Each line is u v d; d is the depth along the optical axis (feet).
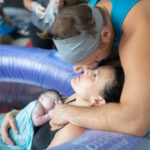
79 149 2.45
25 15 10.12
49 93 4.33
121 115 2.53
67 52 2.62
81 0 6.19
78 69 3.26
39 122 3.94
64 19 2.45
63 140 3.14
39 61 6.07
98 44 2.65
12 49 6.35
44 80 6.09
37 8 5.80
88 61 2.79
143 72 2.43
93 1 3.24
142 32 2.54
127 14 2.67
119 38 2.88
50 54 6.18
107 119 2.63
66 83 5.73
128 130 2.62
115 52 3.79
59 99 4.30
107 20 2.73
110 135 2.67
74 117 2.89
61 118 3.05
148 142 2.73
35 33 6.81
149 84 2.41
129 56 2.55
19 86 6.23
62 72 5.82
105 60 3.99
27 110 4.07
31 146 3.83
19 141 4.07
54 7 5.05
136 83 2.44
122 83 3.31
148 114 2.47
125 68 2.60
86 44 2.55
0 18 9.14
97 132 2.76
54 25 2.54
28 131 3.95
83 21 2.42
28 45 8.95
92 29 2.49
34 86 6.22
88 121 2.76
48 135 3.58
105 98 3.38
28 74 6.22
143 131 2.63
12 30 9.19
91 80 3.45
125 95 2.55
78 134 3.15
